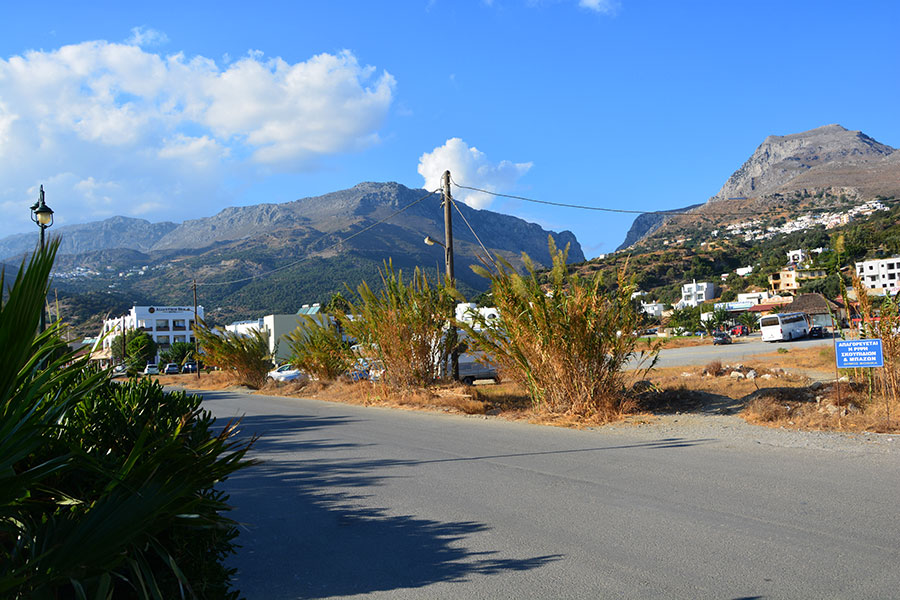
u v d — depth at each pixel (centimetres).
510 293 1340
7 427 254
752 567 446
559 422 1202
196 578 330
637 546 500
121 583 324
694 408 1251
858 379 1192
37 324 243
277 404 1939
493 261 1409
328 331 2381
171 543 324
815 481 678
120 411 417
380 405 1752
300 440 1142
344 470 858
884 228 12125
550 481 735
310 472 854
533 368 1315
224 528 351
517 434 1112
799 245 14338
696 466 778
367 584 449
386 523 600
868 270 10056
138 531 274
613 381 1295
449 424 1289
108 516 273
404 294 1859
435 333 1817
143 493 282
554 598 408
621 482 714
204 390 2902
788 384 1578
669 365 2688
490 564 476
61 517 293
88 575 263
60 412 299
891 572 430
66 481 341
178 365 6581
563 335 1255
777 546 487
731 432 999
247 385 2903
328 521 616
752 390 1485
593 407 1233
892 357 1064
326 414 1586
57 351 353
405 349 1802
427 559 495
